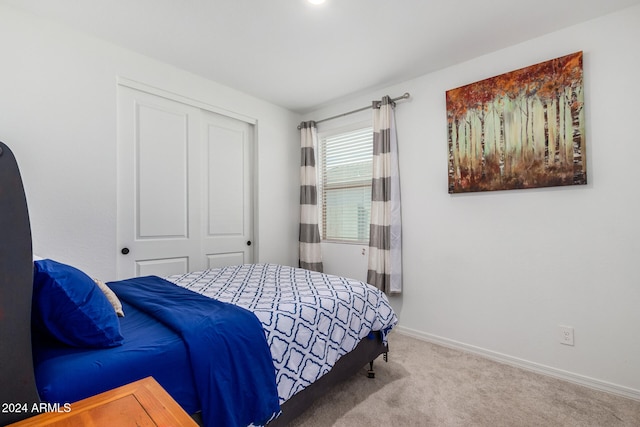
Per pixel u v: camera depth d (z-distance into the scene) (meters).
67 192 1.99
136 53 2.32
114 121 2.20
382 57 2.39
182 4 1.79
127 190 2.32
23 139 1.83
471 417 1.58
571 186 1.98
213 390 1.06
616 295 1.83
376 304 1.93
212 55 2.38
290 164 3.57
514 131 2.17
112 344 1.03
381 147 2.83
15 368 0.74
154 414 0.71
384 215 2.82
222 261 2.98
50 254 1.92
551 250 2.06
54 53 1.94
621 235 1.82
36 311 0.96
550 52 2.06
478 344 2.36
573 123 1.94
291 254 3.56
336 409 1.64
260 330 1.28
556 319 2.03
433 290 2.62
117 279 2.23
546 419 1.57
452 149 2.47
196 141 2.75
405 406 1.67
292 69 2.60
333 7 1.82
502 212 2.26
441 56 2.38
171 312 1.28
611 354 1.84
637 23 1.77
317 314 1.53
